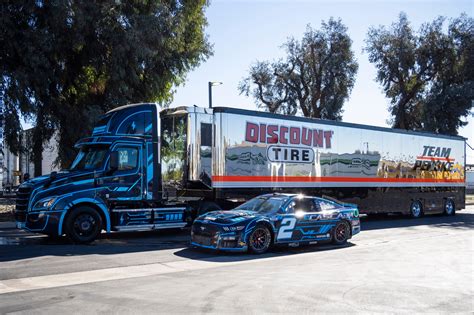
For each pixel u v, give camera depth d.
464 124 43.12
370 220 21.92
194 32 27.80
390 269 9.43
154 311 6.19
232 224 10.96
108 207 13.24
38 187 12.45
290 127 17.16
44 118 21.94
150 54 22.42
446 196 24.39
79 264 9.62
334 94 45.94
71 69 23.56
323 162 18.30
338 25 46.00
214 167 14.92
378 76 46.00
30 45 20.12
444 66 43.97
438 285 7.97
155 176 14.20
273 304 6.60
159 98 26.58
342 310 6.34
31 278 8.23
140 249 11.93
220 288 7.56
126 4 22.98
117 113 13.97
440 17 43.72
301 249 12.28
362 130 20.02
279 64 48.56
